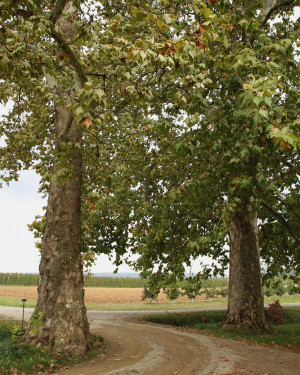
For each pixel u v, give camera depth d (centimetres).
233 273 1493
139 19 559
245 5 991
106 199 1429
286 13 1218
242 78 851
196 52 597
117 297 4441
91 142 1238
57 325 841
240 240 1487
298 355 961
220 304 3469
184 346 1057
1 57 556
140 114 1427
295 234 1565
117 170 1290
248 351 998
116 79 762
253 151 683
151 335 1272
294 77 855
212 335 1330
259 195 770
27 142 1423
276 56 754
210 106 898
